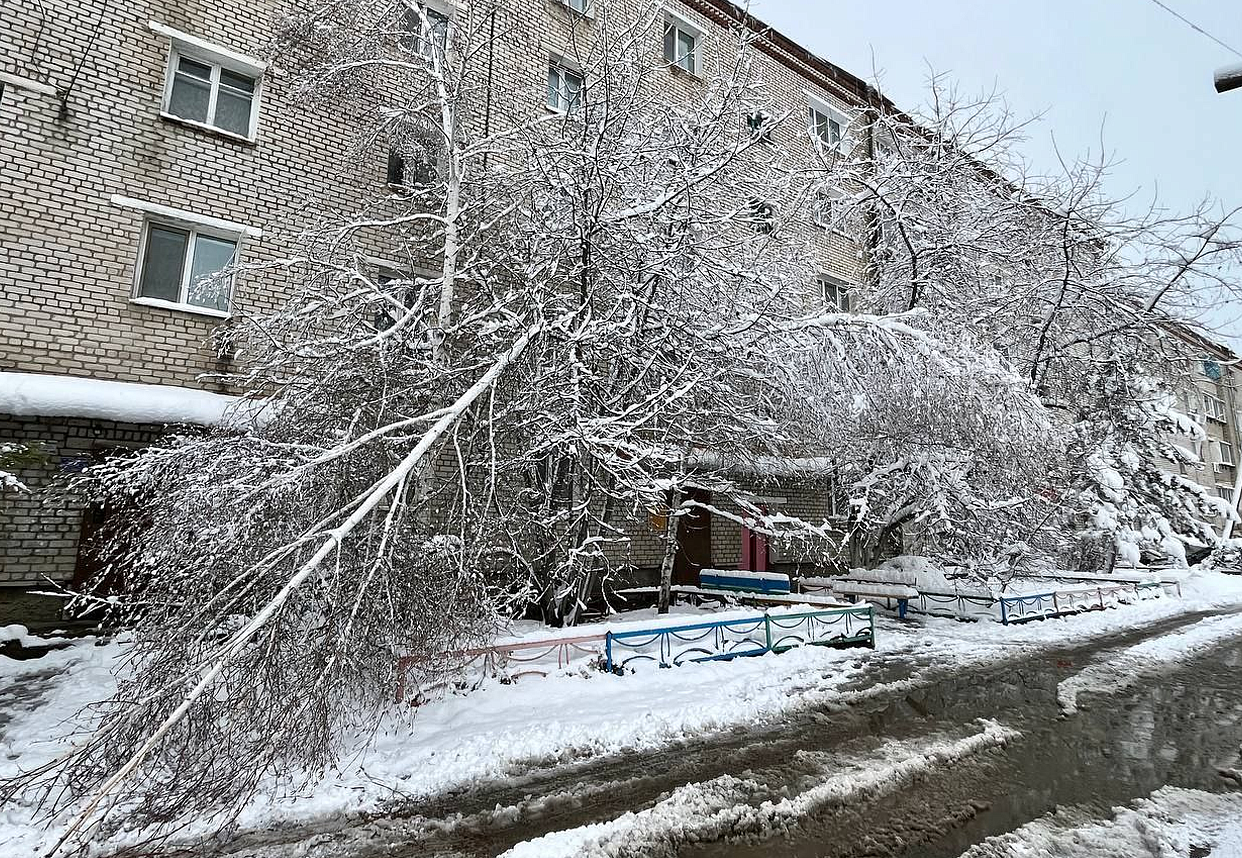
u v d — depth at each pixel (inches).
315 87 350.0
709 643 321.4
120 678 241.6
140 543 239.8
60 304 322.3
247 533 187.9
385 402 229.1
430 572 219.9
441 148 352.5
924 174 447.2
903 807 174.4
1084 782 195.5
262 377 292.5
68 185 329.1
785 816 167.3
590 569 345.7
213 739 154.2
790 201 404.8
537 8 455.2
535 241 315.3
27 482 305.1
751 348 329.7
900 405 354.3
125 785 154.5
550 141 319.3
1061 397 563.5
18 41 322.3
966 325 437.1
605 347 310.2
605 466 294.2
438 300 304.8
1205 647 413.4
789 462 453.1
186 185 361.4
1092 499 635.5
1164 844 154.5
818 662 332.5
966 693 289.9
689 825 161.5
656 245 323.9
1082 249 519.5
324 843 152.9
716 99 354.6
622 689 268.7
